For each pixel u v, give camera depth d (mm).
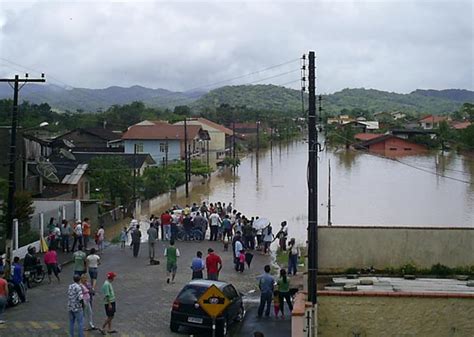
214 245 35281
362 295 17359
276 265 30609
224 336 18484
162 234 37062
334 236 20938
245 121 182625
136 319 20031
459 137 104812
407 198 62875
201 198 66688
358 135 135250
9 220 25969
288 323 20109
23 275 23469
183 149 97000
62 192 47969
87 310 18547
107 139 98250
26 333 18000
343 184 75375
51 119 124000
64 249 32062
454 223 48750
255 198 65625
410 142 115375
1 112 91938
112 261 30469
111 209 49156
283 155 127688
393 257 20875
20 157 40000
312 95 18734
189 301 18484
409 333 17266
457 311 17125
